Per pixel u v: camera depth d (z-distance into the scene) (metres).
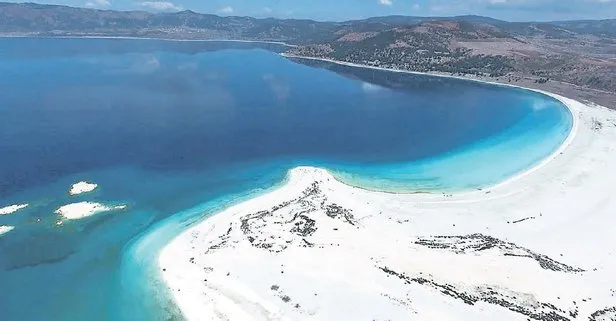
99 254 62.19
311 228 68.06
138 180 88.06
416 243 64.56
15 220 70.06
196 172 93.56
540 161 104.12
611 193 84.44
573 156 106.00
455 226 71.00
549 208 78.31
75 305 52.44
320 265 58.72
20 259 60.56
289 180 88.94
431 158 107.94
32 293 54.25
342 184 87.75
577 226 72.06
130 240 65.75
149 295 54.03
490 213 76.25
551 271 57.59
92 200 78.00
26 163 94.50
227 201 79.25
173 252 62.34
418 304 50.97
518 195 83.88
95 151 104.00
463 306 50.47
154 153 104.44
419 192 85.62
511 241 66.69
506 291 53.47
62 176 88.25
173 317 50.56
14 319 50.19
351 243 64.12
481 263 58.69
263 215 72.75
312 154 108.56
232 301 52.66
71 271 58.41
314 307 51.22
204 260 60.34
